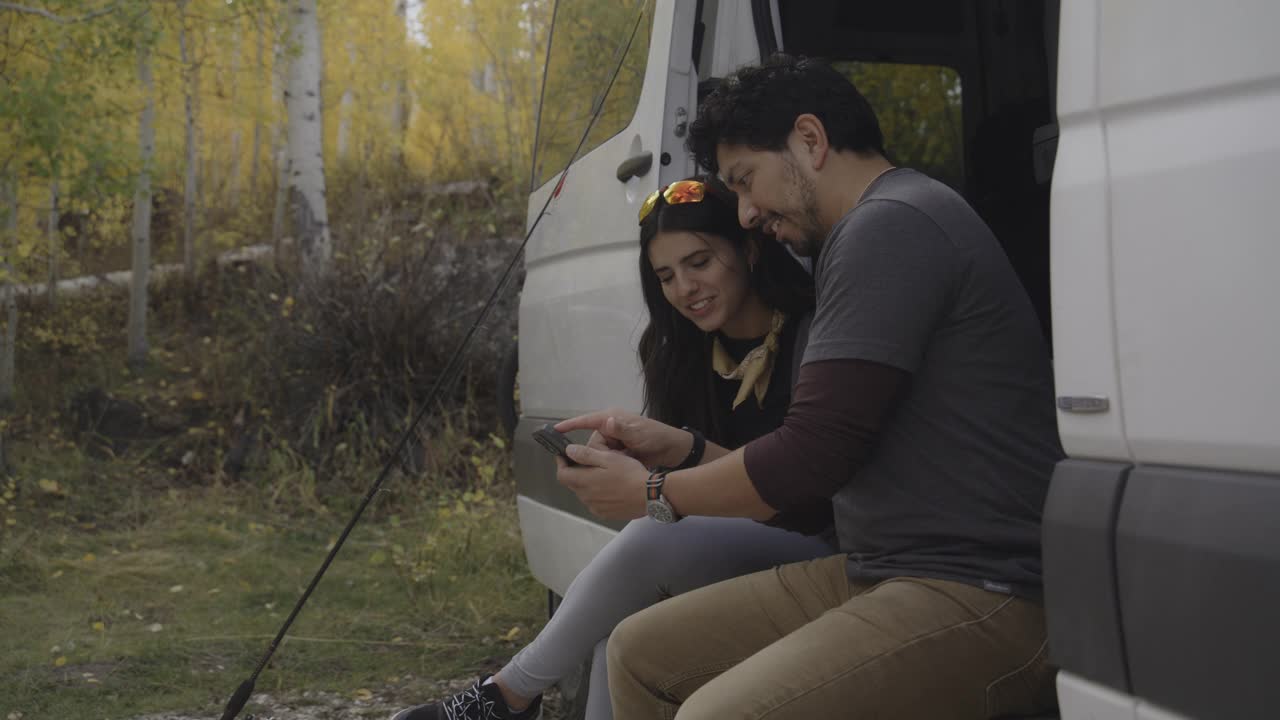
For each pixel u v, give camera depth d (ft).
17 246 24.58
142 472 21.90
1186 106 3.92
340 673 11.93
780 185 5.83
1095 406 4.21
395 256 25.07
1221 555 3.70
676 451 6.57
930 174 11.27
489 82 48.24
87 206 27.78
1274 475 3.65
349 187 39.19
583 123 10.08
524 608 14.43
